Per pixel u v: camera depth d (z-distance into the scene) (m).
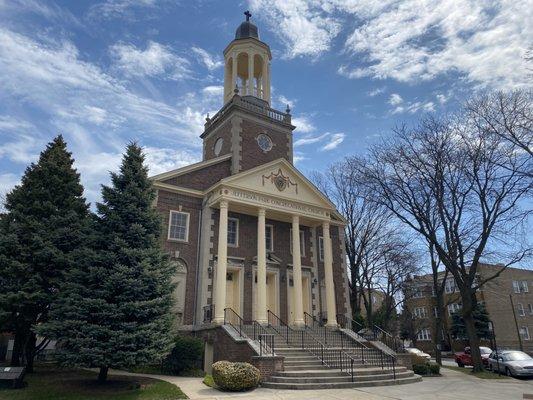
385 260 37.78
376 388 15.52
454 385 17.20
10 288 16.97
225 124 30.59
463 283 24.58
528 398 13.45
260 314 22.72
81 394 13.52
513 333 52.84
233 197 24.06
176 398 12.82
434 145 24.98
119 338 14.21
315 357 18.69
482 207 23.91
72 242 18.50
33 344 18.20
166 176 24.78
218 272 22.38
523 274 55.69
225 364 14.69
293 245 25.88
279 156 30.72
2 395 13.47
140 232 16.38
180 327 21.91
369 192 28.48
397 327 59.56
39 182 19.72
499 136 22.64
